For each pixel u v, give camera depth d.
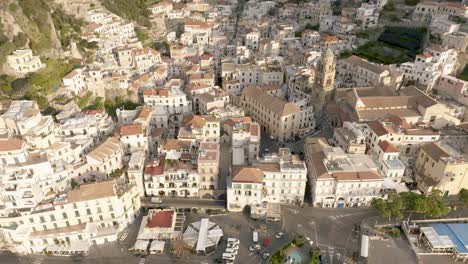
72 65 197.62
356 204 141.12
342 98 194.12
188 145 159.12
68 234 124.44
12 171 128.12
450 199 145.38
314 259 117.19
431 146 150.25
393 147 149.62
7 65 172.50
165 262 119.75
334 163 143.62
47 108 171.25
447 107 176.88
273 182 138.38
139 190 147.00
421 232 127.44
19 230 121.88
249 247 123.88
